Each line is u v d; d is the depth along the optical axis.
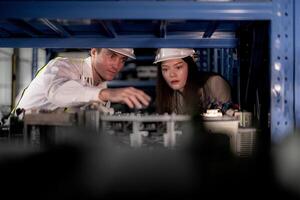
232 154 1.13
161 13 1.03
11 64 4.36
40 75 1.84
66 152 1.09
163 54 1.82
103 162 1.04
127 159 1.05
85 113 1.14
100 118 1.14
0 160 1.05
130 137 1.12
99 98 1.33
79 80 1.64
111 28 1.33
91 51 1.95
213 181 0.97
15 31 1.48
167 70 1.88
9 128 1.33
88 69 1.93
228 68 2.05
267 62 1.20
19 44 1.54
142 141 1.14
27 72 4.61
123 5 1.02
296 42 1.10
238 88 1.68
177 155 1.08
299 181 0.97
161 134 1.16
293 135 1.10
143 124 1.16
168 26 1.43
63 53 2.95
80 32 1.52
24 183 0.95
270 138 1.11
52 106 1.50
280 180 0.97
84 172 1.00
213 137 1.14
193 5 1.04
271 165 1.03
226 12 1.05
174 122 1.14
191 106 1.79
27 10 1.01
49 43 1.54
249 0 1.07
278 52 1.10
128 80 3.20
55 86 1.47
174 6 1.03
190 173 1.00
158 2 1.03
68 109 1.25
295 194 0.92
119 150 1.09
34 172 0.99
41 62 3.43
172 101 1.97
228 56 2.04
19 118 1.32
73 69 1.80
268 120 1.18
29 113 1.17
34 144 1.15
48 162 1.04
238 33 1.55
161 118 1.12
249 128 1.20
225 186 0.95
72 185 0.95
